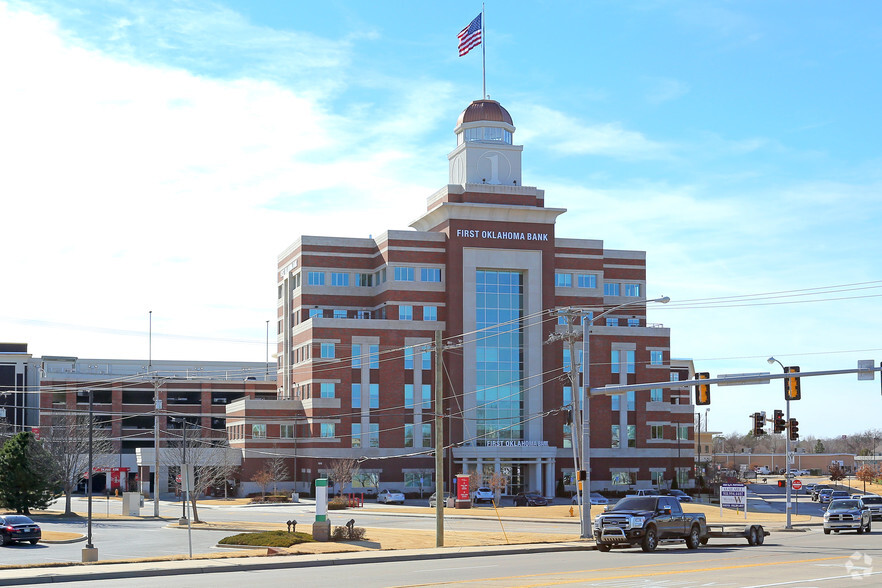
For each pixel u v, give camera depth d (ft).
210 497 378.94
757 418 195.62
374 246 411.54
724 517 258.98
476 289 394.52
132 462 427.33
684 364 508.53
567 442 396.37
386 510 286.66
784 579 95.09
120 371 530.27
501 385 391.86
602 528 139.44
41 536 180.55
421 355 389.60
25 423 483.10
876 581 93.25
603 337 406.00
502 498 362.94
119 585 95.09
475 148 407.64
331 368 380.58
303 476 382.63
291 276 423.64
